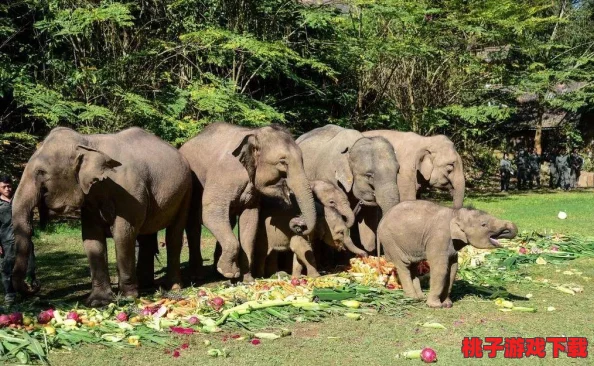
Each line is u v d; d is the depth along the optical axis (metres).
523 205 22.31
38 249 13.13
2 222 8.29
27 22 19.81
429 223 7.84
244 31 20.48
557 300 8.42
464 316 7.54
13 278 7.45
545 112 36.88
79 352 6.33
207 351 6.29
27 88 16.89
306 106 24.92
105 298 8.12
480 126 31.84
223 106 18.31
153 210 8.67
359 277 9.30
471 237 7.43
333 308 7.75
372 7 23.95
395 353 6.23
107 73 17.97
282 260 10.54
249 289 8.48
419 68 27.53
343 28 24.81
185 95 19.08
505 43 28.64
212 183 9.30
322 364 5.93
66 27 17.25
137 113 17.94
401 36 26.44
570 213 19.38
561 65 32.31
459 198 12.73
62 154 7.71
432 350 6.02
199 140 9.86
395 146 13.17
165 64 20.86
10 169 18.42
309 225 9.04
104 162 7.82
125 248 8.24
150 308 7.52
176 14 20.42
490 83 29.06
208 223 9.20
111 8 17.25
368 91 26.84
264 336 6.74
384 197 10.30
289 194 9.42
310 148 11.84
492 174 33.81
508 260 10.76
